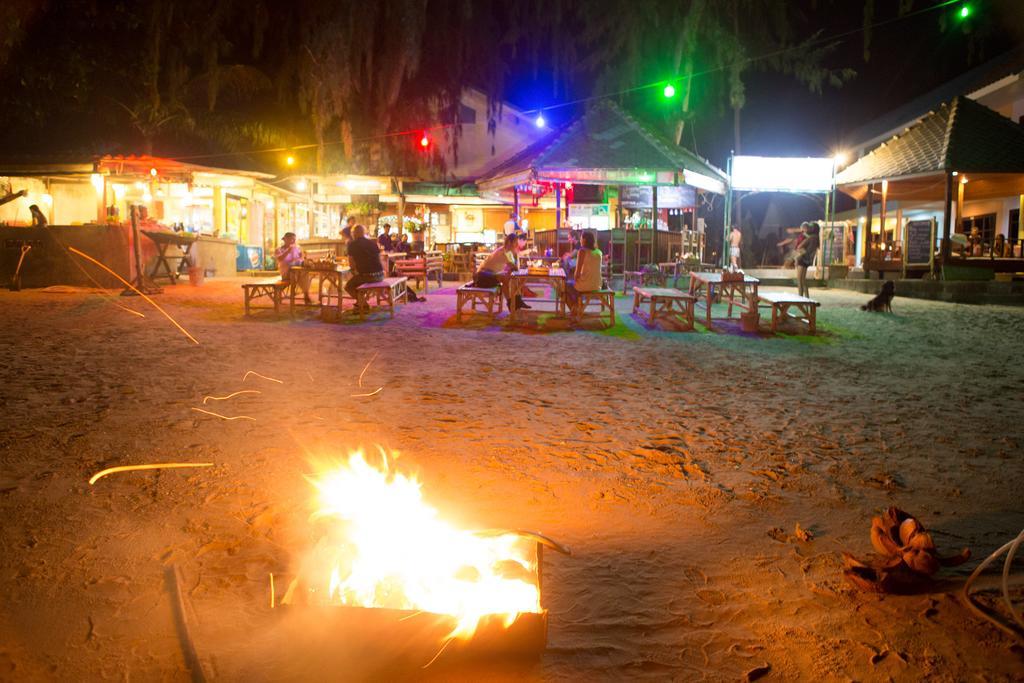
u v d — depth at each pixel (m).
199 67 27.84
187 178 23.55
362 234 12.82
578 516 3.74
